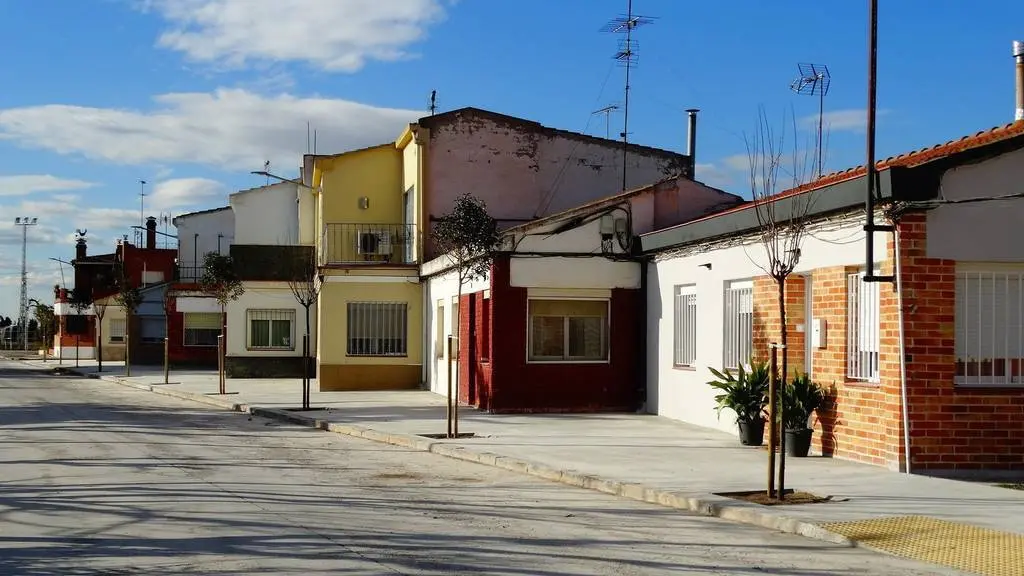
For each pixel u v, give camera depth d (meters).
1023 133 12.96
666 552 8.62
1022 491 11.48
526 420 19.86
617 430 17.98
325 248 32.28
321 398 26.27
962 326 13.06
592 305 21.70
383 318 29.62
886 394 13.02
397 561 7.99
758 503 10.65
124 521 9.71
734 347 17.53
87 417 22.20
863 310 13.86
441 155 29.33
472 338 23.77
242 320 35.56
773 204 14.63
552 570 7.79
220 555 8.16
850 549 8.88
